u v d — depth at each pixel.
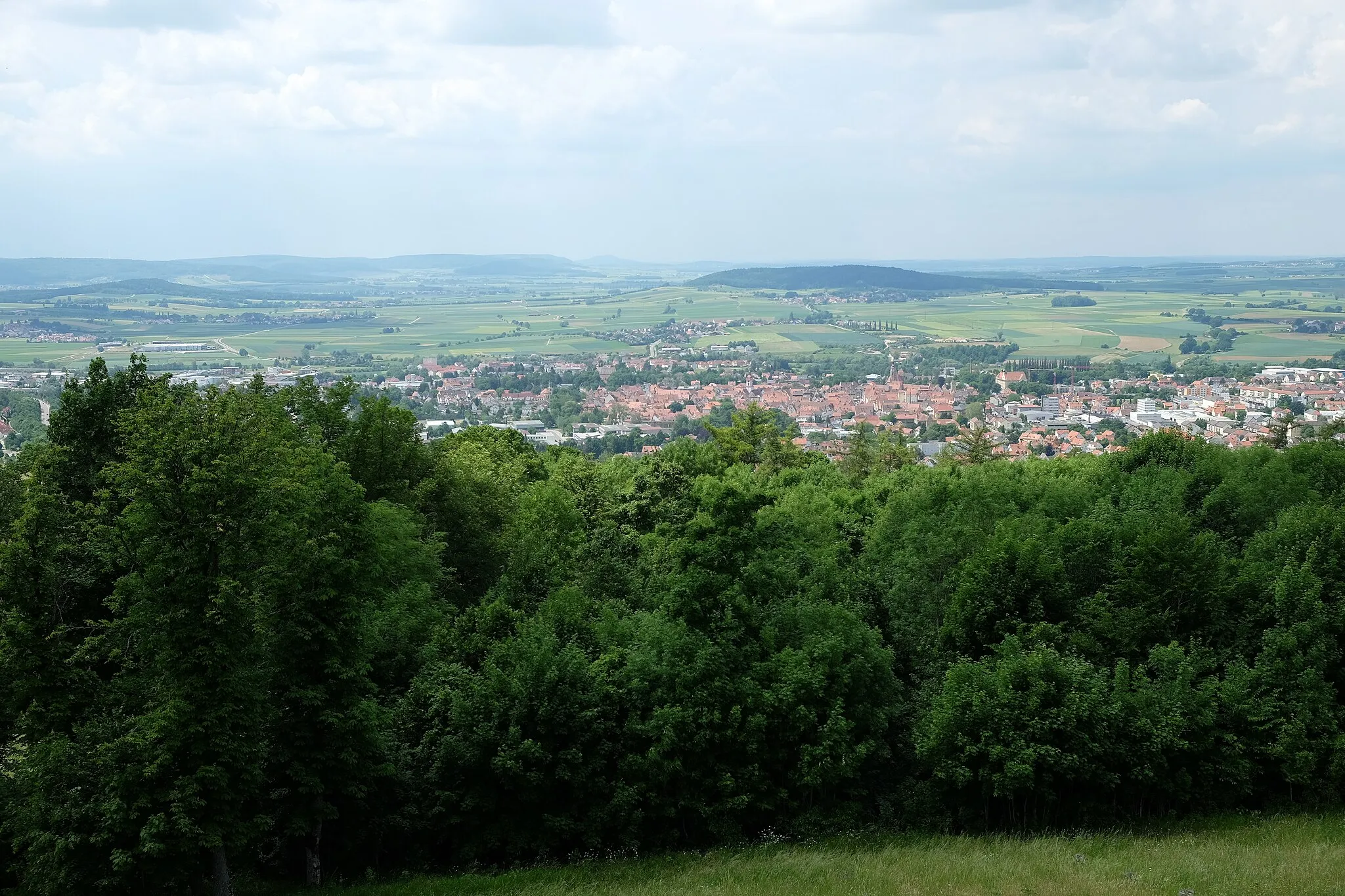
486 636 39.22
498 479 62.22
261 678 31.06
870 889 29.09
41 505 31.25
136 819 29.06
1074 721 34.06
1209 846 32.09
